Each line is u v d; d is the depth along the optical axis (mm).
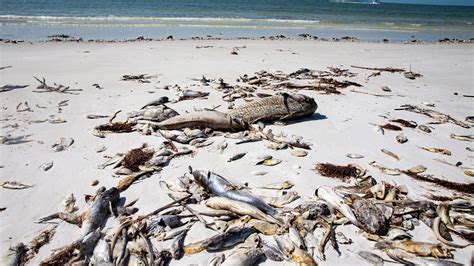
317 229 4656
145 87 11180
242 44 21500
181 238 4422
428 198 5484
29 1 40969
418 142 7676
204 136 7406
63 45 19078
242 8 52562
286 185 5664
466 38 31516
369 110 9664
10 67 13336
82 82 11617
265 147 7074
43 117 8383
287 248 4250
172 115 8172
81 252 4113
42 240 4367
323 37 28203
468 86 12875
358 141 7605
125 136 7434
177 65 14789
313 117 8961
